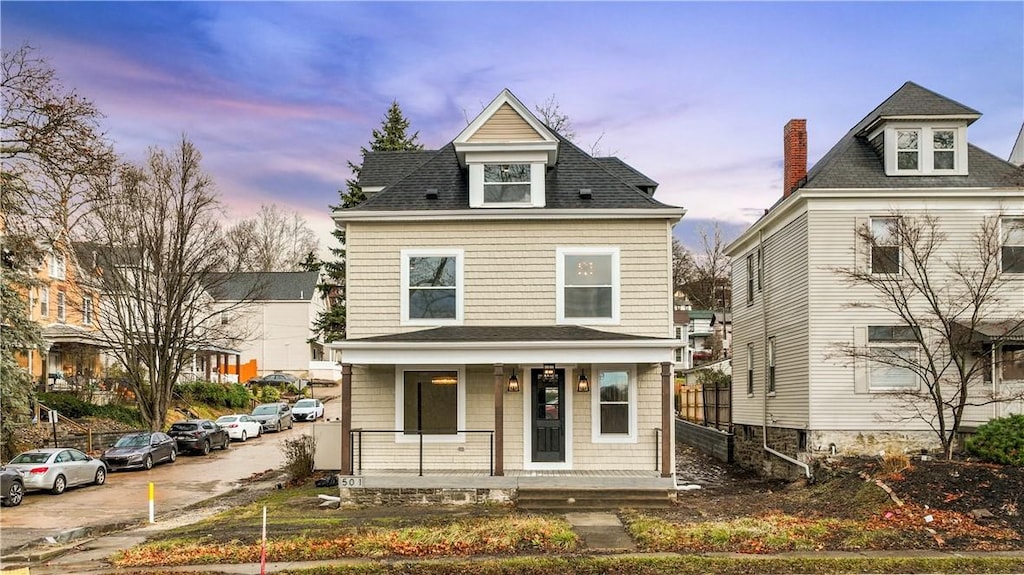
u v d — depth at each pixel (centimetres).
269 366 7288
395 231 2042
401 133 4209
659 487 1802
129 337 3684
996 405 2130
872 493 1667
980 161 2302
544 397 2014
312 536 1462
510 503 1823
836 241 2220
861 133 2392
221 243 4456
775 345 2533
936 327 2152
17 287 3177
